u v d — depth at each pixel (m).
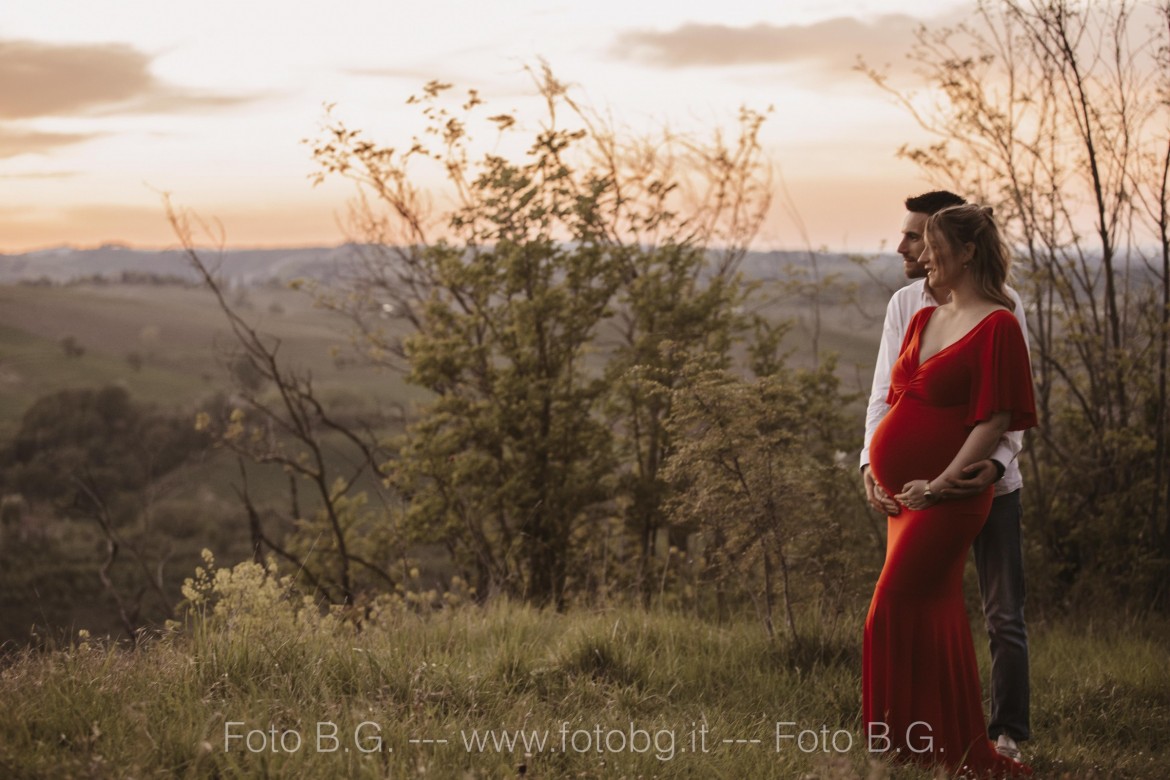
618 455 12.83
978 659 5.44
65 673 3.58
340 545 16.11
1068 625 7.14
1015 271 8.17
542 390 12.71
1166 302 7.85
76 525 46.25
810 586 5.61
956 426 3.71
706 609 6.77
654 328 12.88
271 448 18.03
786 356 11.48
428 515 12.57
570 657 4.55
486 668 4.29
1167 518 7.85
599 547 12.37
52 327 126.12
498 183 12.89
